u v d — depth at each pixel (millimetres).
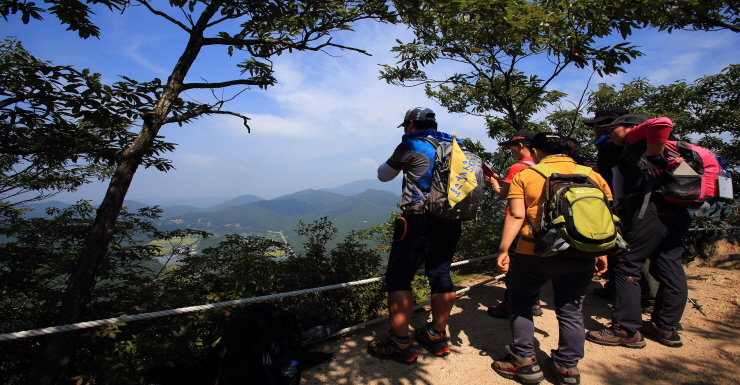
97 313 2678
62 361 2178
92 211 4516
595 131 2936
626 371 2244
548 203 1879
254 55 3465
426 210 2230
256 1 2797
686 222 2420
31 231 3729
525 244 2039
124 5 2705
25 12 2525
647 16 3709
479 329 2934
